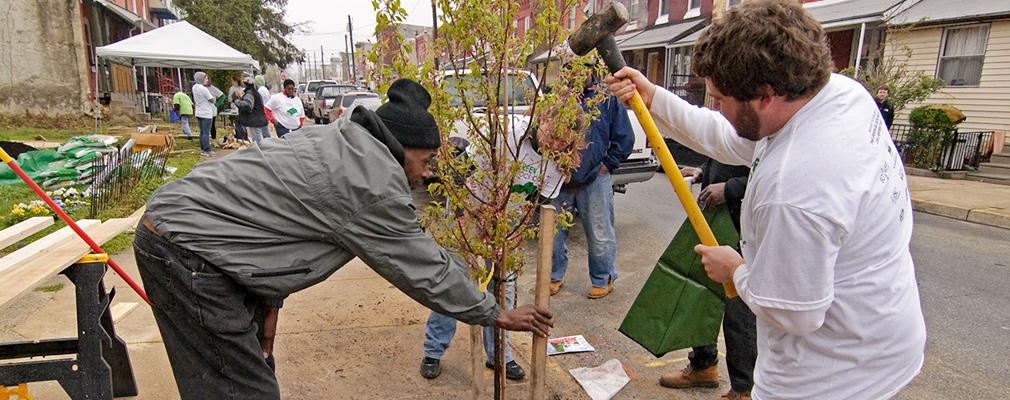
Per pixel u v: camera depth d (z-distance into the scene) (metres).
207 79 14.91
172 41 12.91
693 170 2.94
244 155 1.65
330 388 2.81
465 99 2.01
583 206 4.13
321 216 1.58
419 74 1.98
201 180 1.62
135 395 2.66
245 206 1.58
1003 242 6.24
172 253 1.59
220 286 1.62
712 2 15.91
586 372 3.04
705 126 1.88
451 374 2.99
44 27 13.68
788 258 1.21
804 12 1.23
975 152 10.59
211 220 1.58
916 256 5.60
